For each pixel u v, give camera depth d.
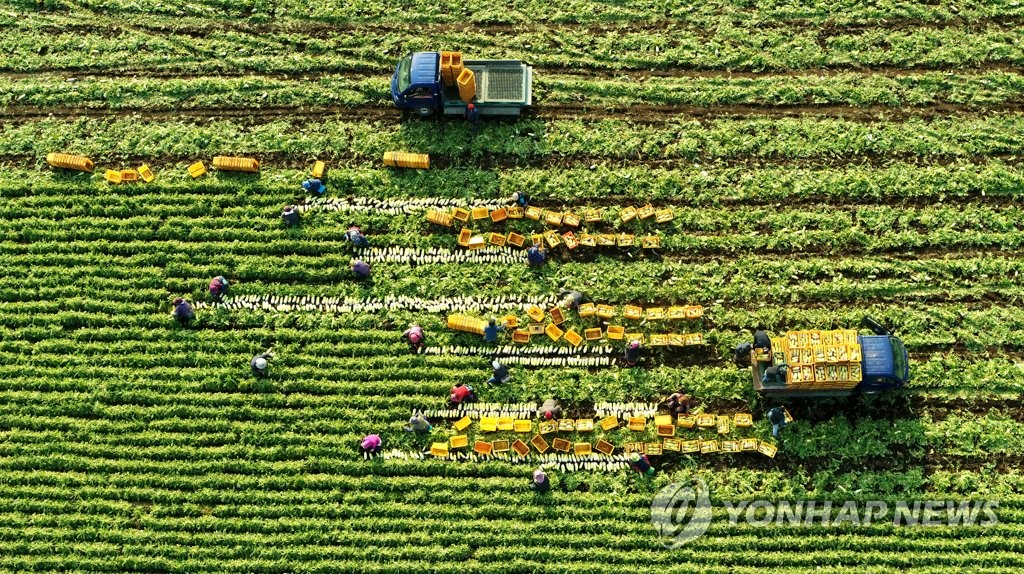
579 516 22.81
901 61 27.31
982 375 23.89
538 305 24.69
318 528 22.77
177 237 25.53
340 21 28.12
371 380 24.17
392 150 26.41
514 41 27.73
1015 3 27.97
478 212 25.45
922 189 25.67
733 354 24.17
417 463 23.33
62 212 25.64
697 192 25.78
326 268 25.16
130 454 23.41
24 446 23.41
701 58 27.44
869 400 23.77
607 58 27.53
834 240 25.17
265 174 26.19
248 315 24.69
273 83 27.25
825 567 22.28
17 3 28.05
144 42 27.89
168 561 22.45
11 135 26.61
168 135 26.64
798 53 27.42
